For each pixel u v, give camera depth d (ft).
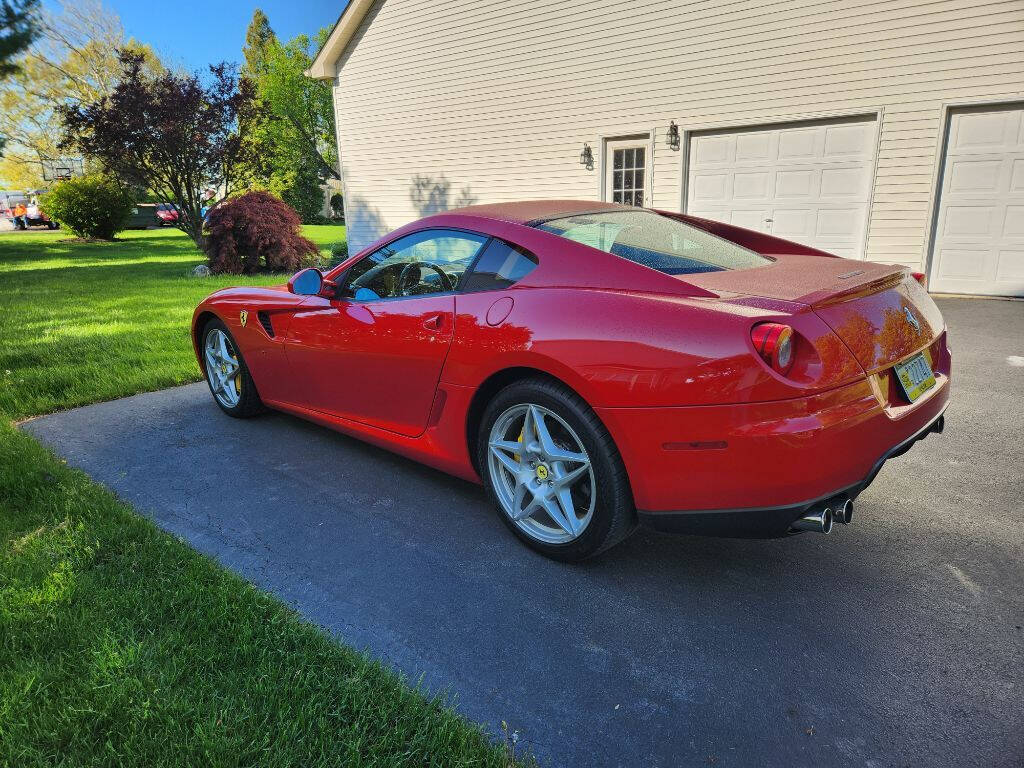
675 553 8.25
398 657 6.38
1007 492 9.61
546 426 7.82
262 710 5.42
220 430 12.92
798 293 6.88
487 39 37.29
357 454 11.60
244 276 40.73
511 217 8.90
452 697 5.84
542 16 34.94
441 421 9.02
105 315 25.43
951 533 8.53
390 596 7.39
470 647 6.53
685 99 31.32
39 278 39.60
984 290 26.25
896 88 26.27
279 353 11.64
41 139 90.63
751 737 5.40
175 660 5.95
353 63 44.16
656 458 6.66
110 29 89.86
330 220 138.21
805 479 6.27
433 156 41.57
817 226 29.27
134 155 49.42
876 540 8.41
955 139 25.71
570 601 7.28
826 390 6.27
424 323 8.83
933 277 27.14
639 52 32.17
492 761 5.05
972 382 14.73
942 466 10.52
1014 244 25.35
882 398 6.91
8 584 7.20
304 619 6.89
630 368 6.65
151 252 60.03
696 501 6.65
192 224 52.13
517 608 7.16
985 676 6.02
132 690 5.59
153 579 7.32
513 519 8.32
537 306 7.60
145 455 11.64
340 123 46.03
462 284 8.71
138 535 8.36
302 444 12.10
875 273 8.06
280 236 42.39
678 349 6.44
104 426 13.25
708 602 7.23
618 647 6.51
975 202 25.81
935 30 25.08
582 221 9.01
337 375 10.54
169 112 48.19
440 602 7.27
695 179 32.04
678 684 6.00
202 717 5.37
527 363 7.50
